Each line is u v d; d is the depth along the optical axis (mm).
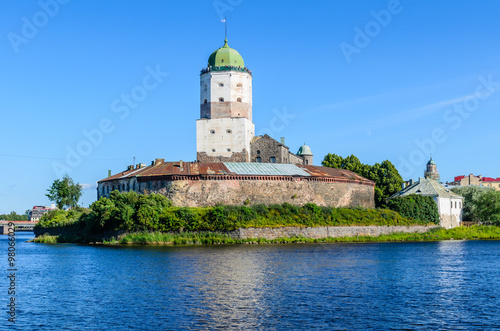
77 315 38625
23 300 43812
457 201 134375
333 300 43250
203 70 125188
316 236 101062
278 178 108938
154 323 36469
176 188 104188
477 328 35375
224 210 96688
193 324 36250
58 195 144375
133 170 122062
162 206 98938
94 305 41750
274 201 108188
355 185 122312
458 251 83188
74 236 115938
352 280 52625
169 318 37688
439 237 112625
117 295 45469
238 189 106188
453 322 36750
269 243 95188
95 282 52219
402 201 117875
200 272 57500
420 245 95250
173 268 60625
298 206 107500
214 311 39625
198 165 110062
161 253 77188
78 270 60688
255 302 42500
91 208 113688
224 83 123000
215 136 122062
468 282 52062
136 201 97500
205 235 95312
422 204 120062
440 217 127062
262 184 107875
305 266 62188
